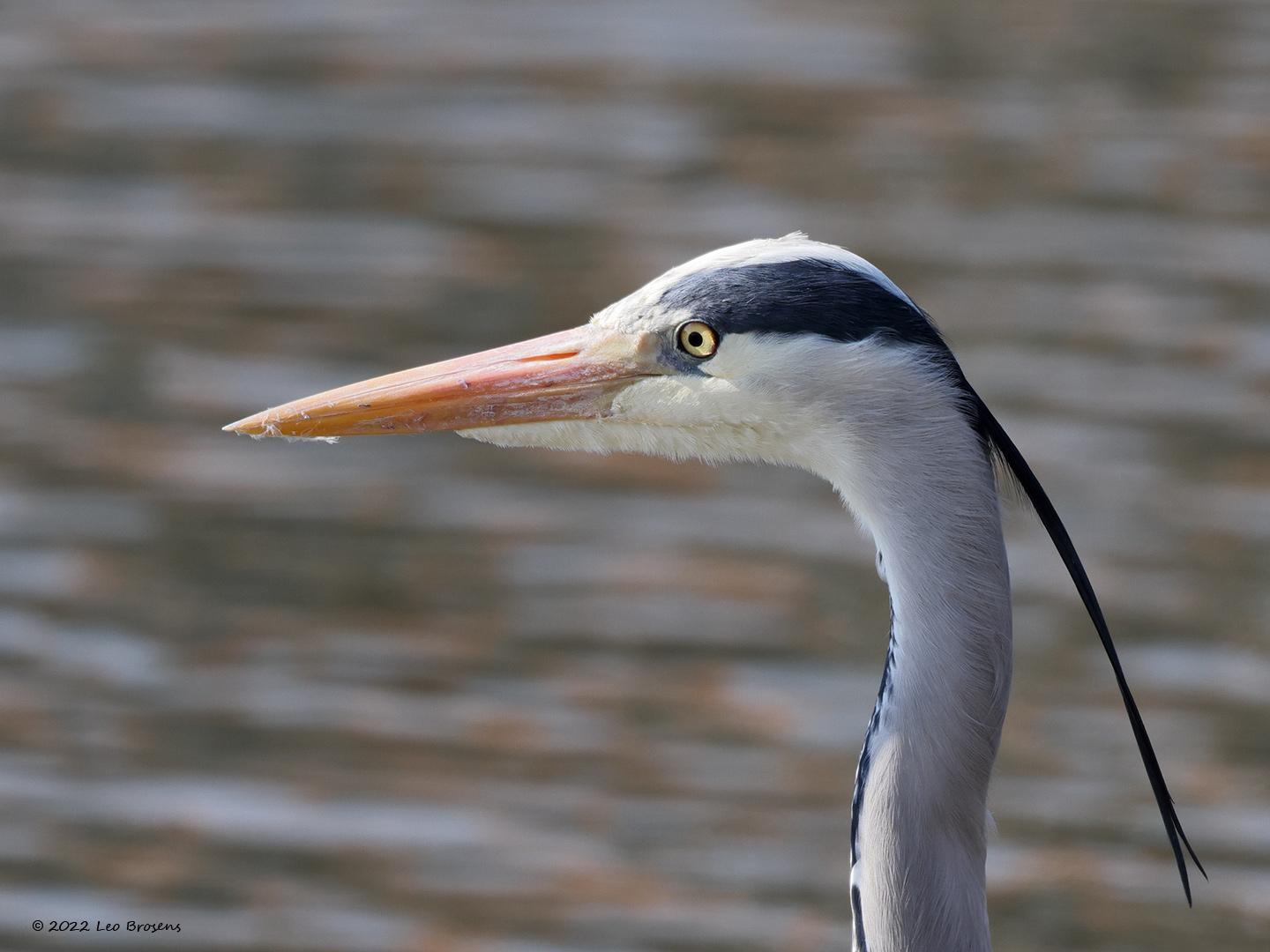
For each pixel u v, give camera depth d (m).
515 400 6.47
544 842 10.98
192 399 15.67
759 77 22.52
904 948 5.72
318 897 10.59
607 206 19.19
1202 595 12.71
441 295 17.42
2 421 15.37
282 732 11.90
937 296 16.81
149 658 12.56
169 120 21.77
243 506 14.34
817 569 13.41
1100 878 10.60
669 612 12.94
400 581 13.38
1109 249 17.69
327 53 23.81
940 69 22.55
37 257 18.38
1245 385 15.16
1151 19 24.28
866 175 19.58
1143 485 13.89
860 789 5.84
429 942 10.24
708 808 11.16
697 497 14.43
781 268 6.07
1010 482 6.05
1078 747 11.51
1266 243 17.69
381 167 20.41
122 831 11.12
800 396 5.98
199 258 18.33
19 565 13.55
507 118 21.58
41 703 12.14
